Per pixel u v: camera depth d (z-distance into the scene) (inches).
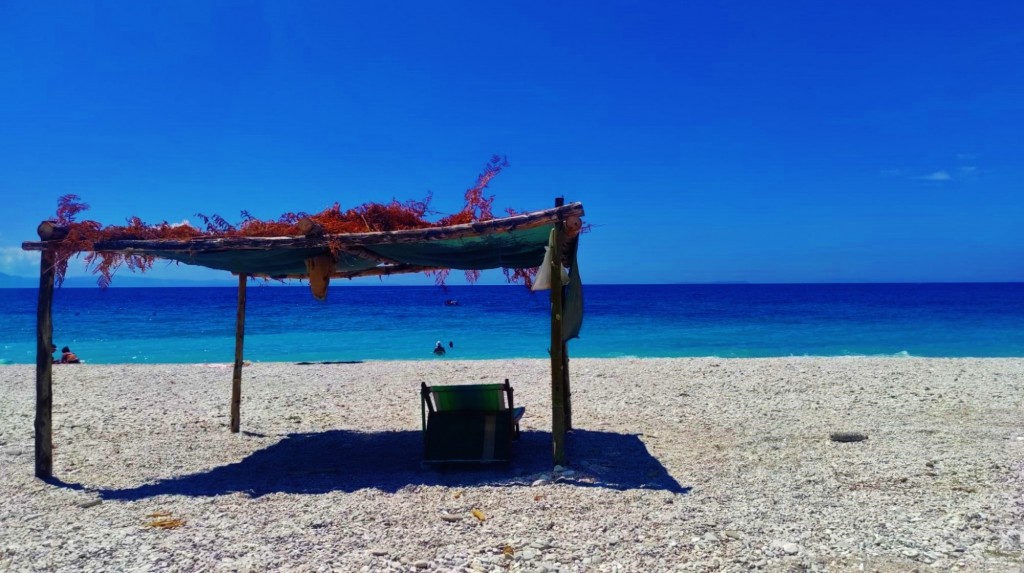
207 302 2652.6
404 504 220.1
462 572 165.0
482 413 279.1
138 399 462.9
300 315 1733.5
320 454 304.8
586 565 167.9
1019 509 199.3
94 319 1585.9
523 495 227.6
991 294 3531.0
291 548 181.9
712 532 188.5
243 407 431.2
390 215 263.4
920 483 231.9
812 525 192.7
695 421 363.6
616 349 969.5
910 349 930.7
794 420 360.2
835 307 2122.3
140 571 166.9
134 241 255.8
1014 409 382.6
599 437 326.0
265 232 263.3
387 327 1341.0
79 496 237.3
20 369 662.5
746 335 1152.8
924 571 160.2
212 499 231.5
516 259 295.6
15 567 171.2
